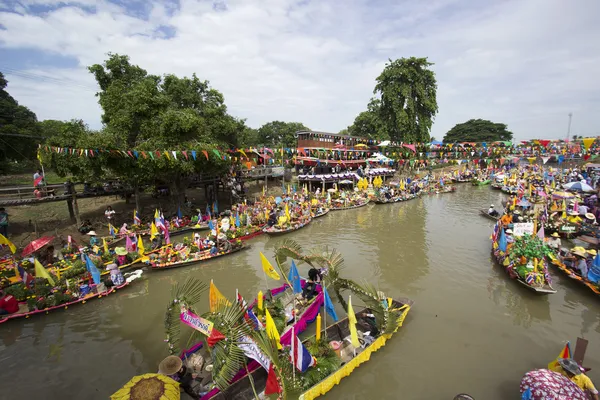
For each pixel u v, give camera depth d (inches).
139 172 1116.5
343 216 1539.1
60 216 1327.5
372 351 517.3
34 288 703.1
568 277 785.6
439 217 1497.3
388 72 2623.0
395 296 728.3
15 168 2022.6
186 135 1197.7
